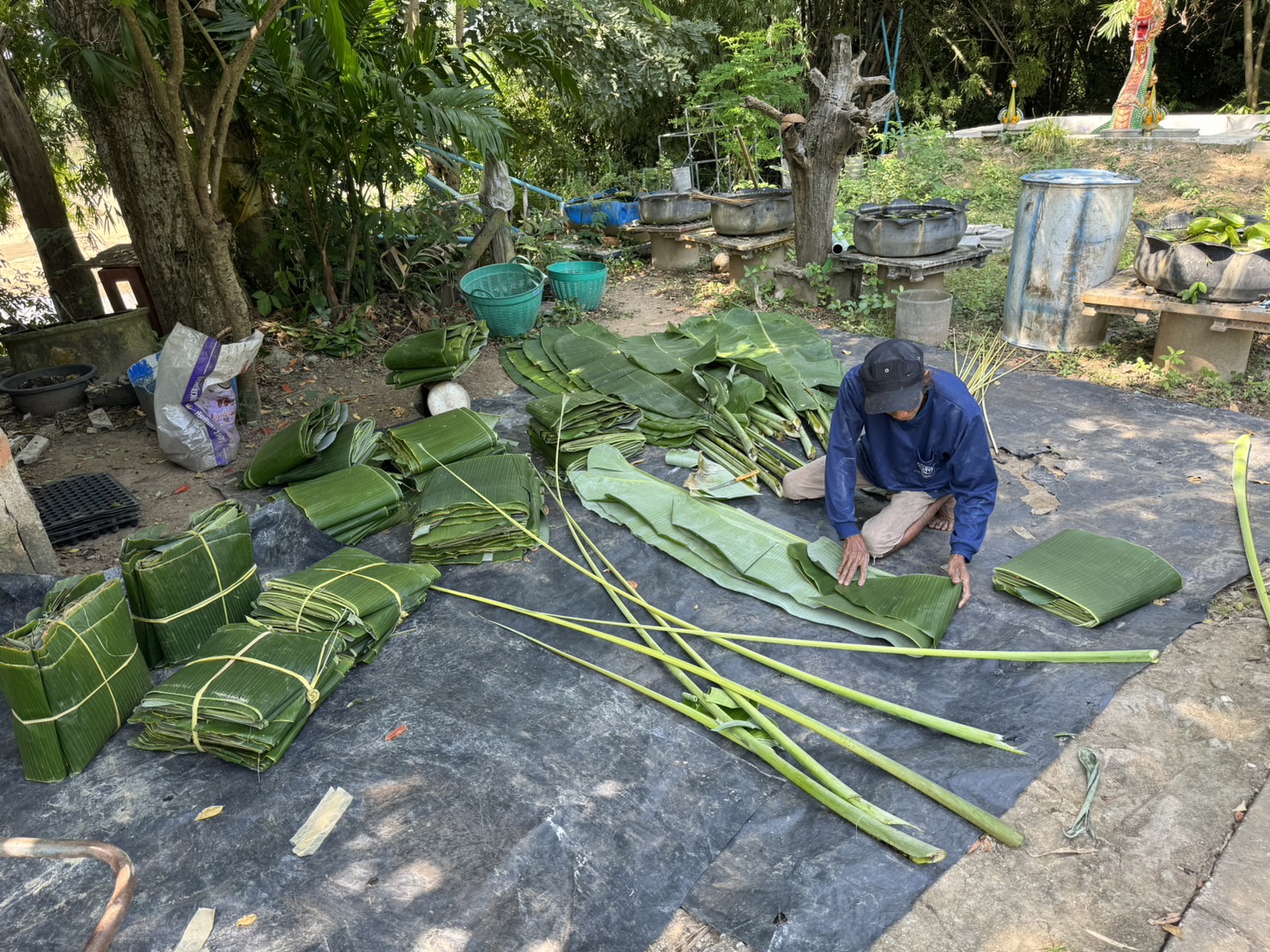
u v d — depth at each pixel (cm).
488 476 409
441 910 220
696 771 261
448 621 346
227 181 772
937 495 363
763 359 525
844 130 714
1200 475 414
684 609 347
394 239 836
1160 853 226
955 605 316
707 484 421
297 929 218
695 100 1277
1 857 247
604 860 233
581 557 384
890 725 279
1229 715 267
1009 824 237
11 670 262
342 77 643
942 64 1825
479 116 666
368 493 412
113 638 292
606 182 1334
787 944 210
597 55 1216
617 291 895
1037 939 207
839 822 241
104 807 262
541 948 210
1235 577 332
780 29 1158
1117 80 1792
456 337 528
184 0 584
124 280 816
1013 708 278
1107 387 527
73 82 612
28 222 872
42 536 389
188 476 502
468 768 265
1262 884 214
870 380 309
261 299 772
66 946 219
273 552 396
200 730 271
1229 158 1042
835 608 328
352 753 276
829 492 342
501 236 852
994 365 578
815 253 769
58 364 650
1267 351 566
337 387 642
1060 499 408
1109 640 303
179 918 223
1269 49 1562
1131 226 925
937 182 1093
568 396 477
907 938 210
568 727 281
